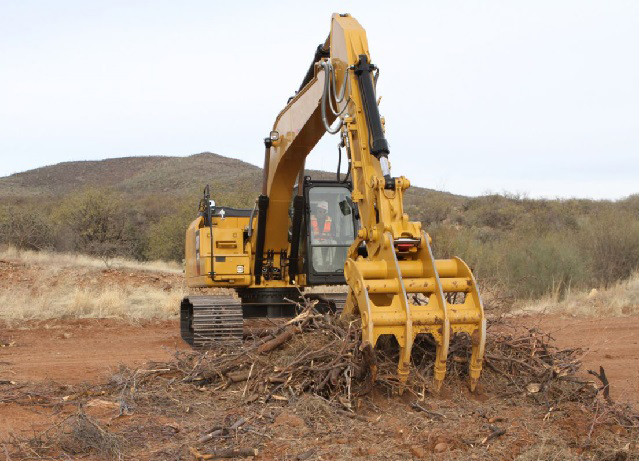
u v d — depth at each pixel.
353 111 7.30
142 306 16.00
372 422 5.95
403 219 6.62
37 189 94.75
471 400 6.44
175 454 5.33
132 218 43.41
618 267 18.48
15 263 21.39
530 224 30.95
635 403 7.03
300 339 7.27
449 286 6.44
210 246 10.77
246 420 5.98
